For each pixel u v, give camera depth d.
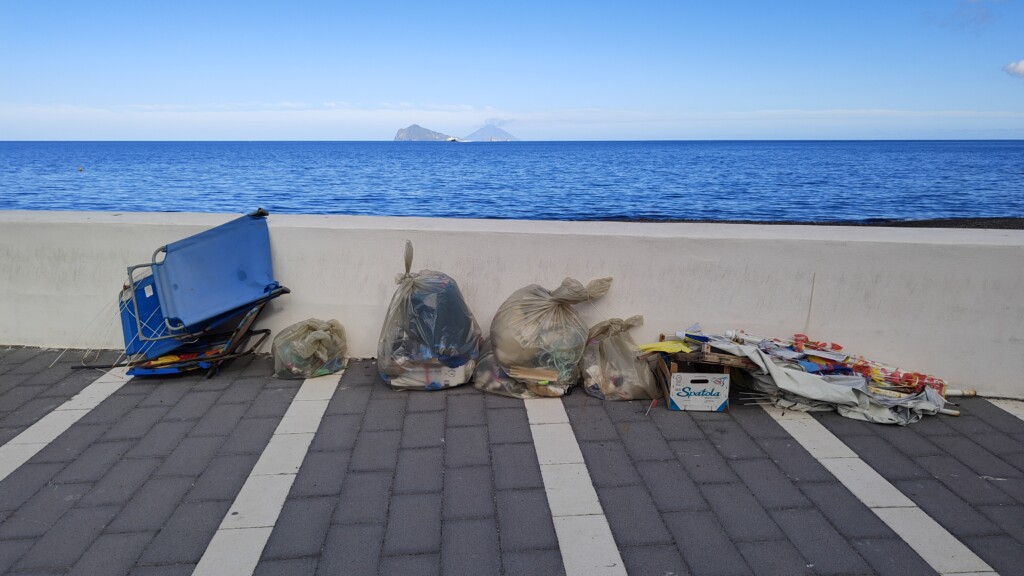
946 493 3.09
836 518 2.88
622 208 29.75
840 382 3.92
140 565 2.53
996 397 4.21
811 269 4.25
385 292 4.60
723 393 3.90
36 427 3.66
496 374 4.16
